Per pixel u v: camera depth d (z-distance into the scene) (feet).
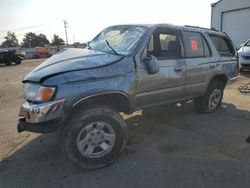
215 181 10.85
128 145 14.34
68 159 11.66
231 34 68.64
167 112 20.04
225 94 25.70
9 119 19.33
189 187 10.50
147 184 10.75
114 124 12.03
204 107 19.20
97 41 15.44
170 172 11.58
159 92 14.69
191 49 16.71
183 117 18.90
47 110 10.80
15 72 55.62
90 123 11.52
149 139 15.15
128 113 13.84
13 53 83.05
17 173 11.73
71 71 11.36
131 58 13.09
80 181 11.04
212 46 18.38
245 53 37.29
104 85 11.86
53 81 10.97
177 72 15.46
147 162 12.47
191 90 16.99
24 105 11.53
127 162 12.49
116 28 15.88
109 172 11.69
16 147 14.30
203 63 17.31
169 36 15.47
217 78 19.45
